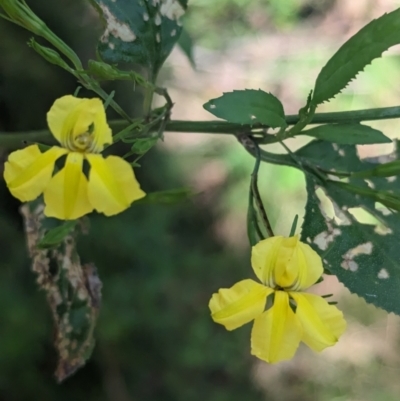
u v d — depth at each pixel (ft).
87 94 1.28
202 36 1.81
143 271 1.41
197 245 1.63
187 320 1.50
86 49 1.28
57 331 0.67
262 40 1.82
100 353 1.35
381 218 0.59
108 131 0.50
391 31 0.51
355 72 0.52
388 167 0.55
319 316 0.51
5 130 1.27
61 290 0.67
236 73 1.79
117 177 0.49
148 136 0.58
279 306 0.51
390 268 0.57
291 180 1.61
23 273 1.26
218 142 1.70
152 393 1.43
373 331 1.68
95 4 0.59
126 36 0.60
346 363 1.65
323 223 0.59
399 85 1.66
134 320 1.36
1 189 1.25
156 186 1.50
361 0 1.78
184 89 1.76
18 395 1.23
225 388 1.54
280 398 1.60
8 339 1.18
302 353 1.65
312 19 1.84
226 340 1.53
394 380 1.65
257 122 0.54
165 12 0.60
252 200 0.56
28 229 0.65
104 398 1.35
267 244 0.52
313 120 0.58
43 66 1.22
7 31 1.18
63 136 0.50
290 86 1.77
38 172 0.49
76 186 0.49
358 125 0.55
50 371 1.28
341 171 0.62
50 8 1.20
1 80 1.22
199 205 1.67
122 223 1.37
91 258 1.34
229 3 1.79
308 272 0.52
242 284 0.51
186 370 1.50
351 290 0.57
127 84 1.29
